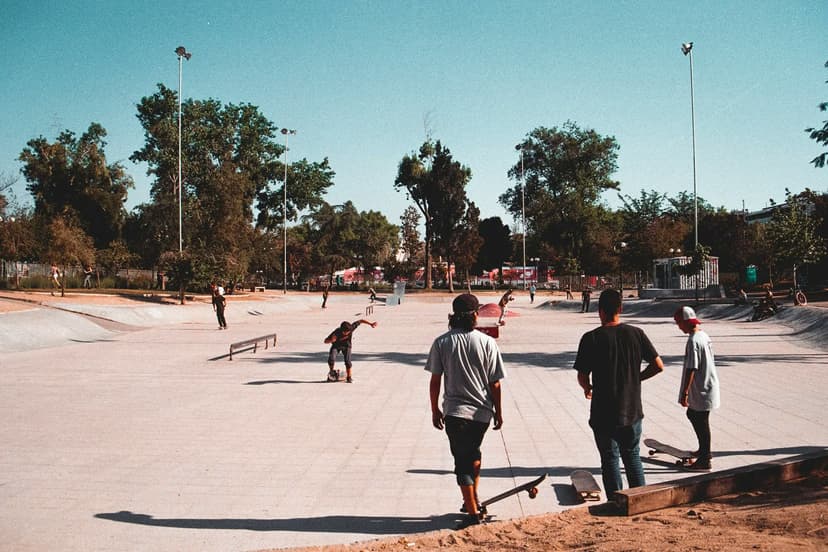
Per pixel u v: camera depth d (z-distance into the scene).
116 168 65.31
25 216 41.62
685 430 8.09
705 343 6.06
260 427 8.74
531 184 86.88
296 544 4.54
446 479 6.21
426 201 75.62
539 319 33.03
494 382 4.69
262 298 50.31
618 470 4.86
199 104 66.75
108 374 14.20
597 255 74.44
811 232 32.12
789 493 4.94
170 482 6.18
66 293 35.34
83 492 5.87
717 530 4.11
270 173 74.12
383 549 4.32
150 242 61.94
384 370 14.66
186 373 14.30
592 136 82.25
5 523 5.04
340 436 8.17
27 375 14.08
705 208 75.94
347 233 93.62
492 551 4.16
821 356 15.41
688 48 39.81
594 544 4.05
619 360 4.78
